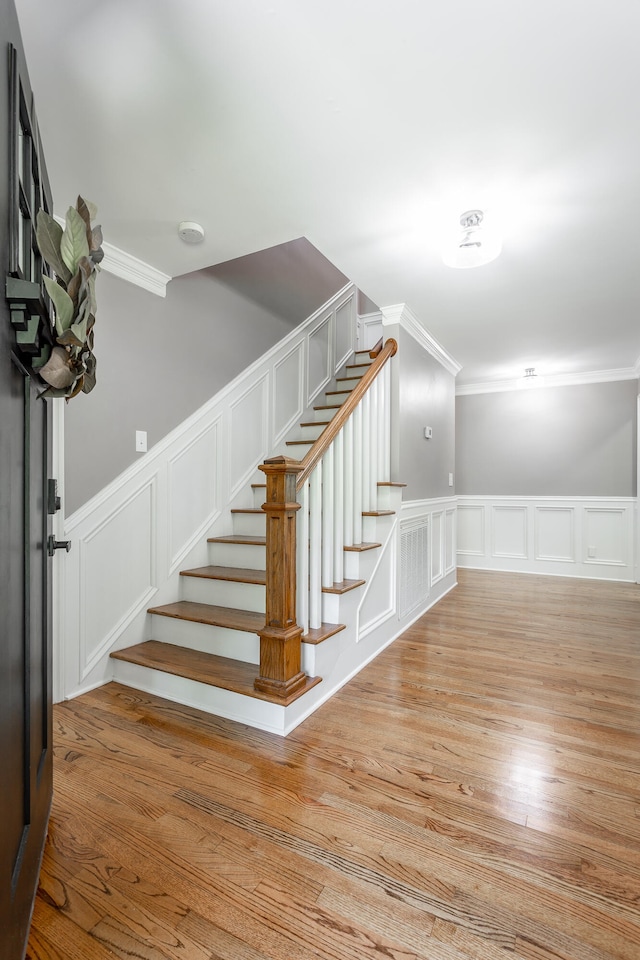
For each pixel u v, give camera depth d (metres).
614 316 3.33
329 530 2.30
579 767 1.63
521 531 5.49
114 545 2.33
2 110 0.77
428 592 3.82
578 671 2.49
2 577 0.79
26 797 0.96
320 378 4.09
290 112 1.45
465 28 1.19
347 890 1.12
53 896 1.10
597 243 2.30
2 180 0.77
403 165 1.71
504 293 2.93
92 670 2.22
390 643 2.94
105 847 1.25
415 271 2.61
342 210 2.00
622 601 4.06
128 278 2.38
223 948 0.98
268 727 1.85
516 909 1.07
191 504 2.76
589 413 5.14
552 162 1.70
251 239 2.21
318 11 1.13
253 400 3.26
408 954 0.96
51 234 0.90
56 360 0.95
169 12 1.13
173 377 2.64
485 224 2.09
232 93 1.38
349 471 2.52
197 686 2.03
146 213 2.01
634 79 1.33
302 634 2.04
